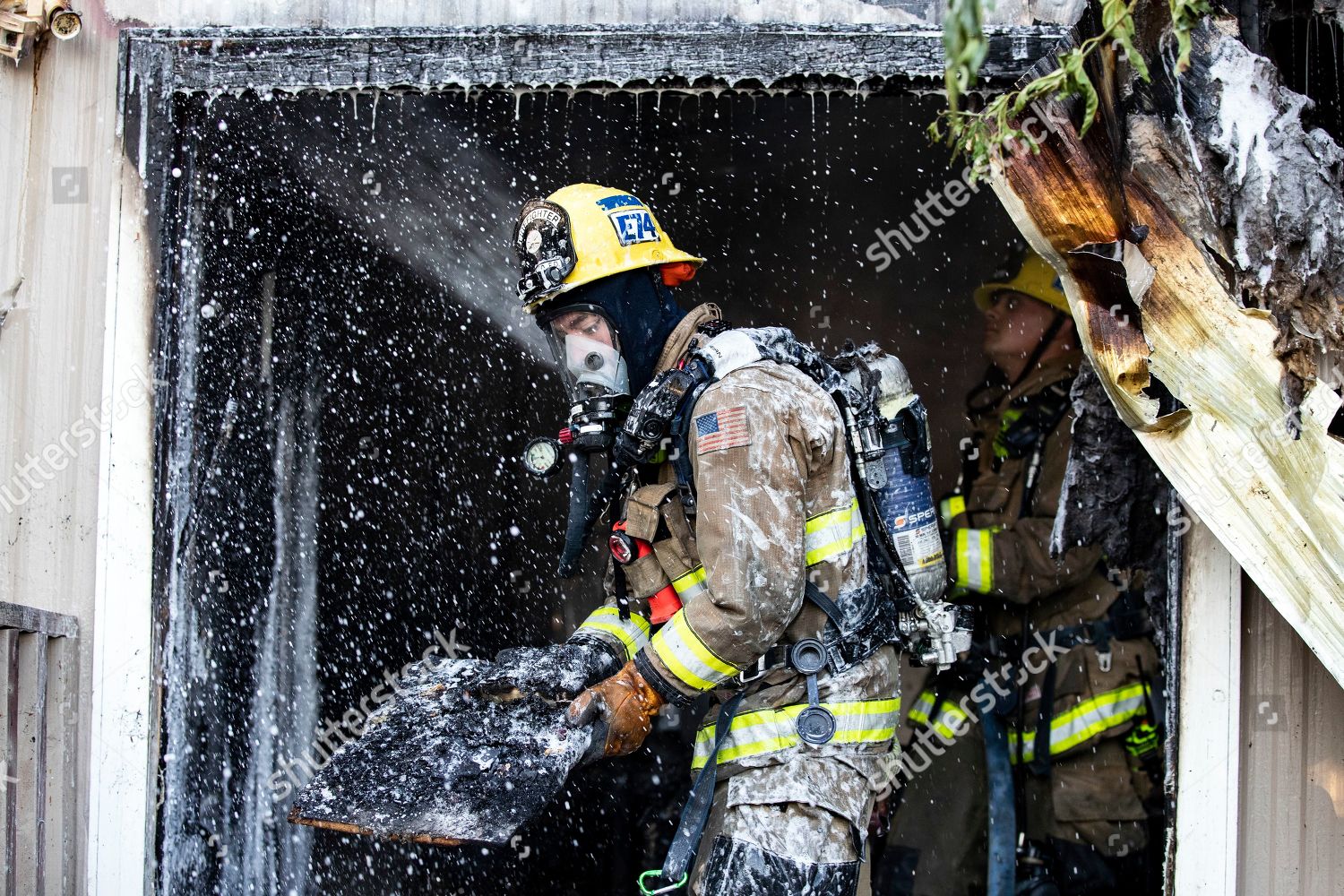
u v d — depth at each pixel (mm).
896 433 4121
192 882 4723
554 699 3807
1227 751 4383
